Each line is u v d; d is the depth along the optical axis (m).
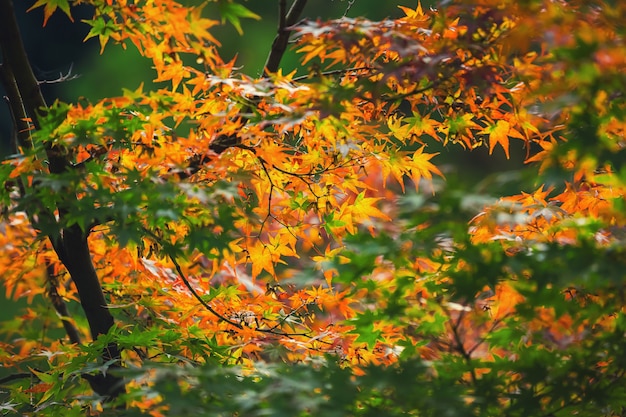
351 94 5.21
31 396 6.44
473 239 5.30
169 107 5.40
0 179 5.54
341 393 4.38
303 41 5.50
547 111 4.46
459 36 5.24
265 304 6.38
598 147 4.45
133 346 6.12
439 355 5.42
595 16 4.82
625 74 4.36
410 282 4.97
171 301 6.62
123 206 4.98
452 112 6.15
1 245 7.56
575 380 4.82
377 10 20.72
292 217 6.37
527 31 4.93
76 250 6.20
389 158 6.24
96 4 5.61
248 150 5.88
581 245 4.43
